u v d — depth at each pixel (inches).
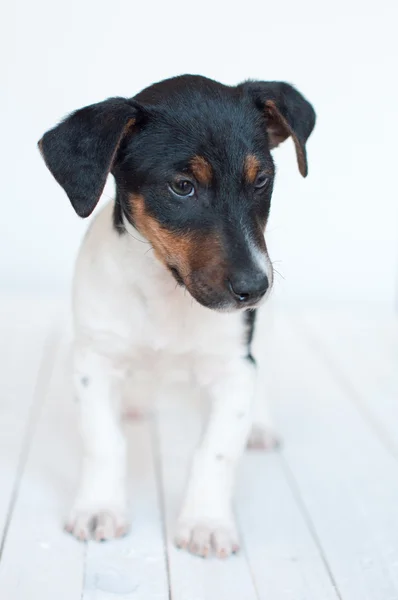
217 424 28.1
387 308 49.9
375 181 49.1
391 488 30.7
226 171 26.0
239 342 28.1
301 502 29.9
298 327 45.6
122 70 47.2
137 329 28.0
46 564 26.7
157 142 26.5
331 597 25.8
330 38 47.2
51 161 26.6
